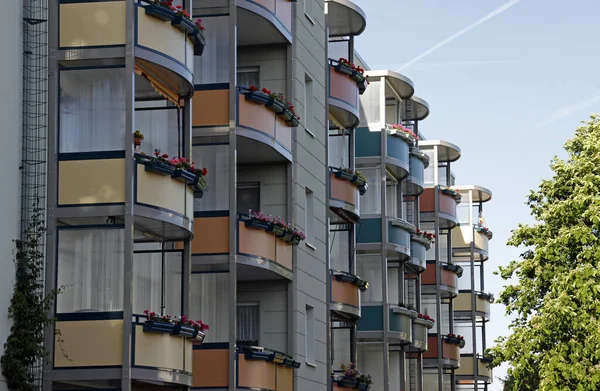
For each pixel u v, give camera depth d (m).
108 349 24.95
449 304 62.66
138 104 29.83
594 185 39.81
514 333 40.03
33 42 25.30
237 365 31.06
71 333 25.02
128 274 25.17
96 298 25.84
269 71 35.81
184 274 28.38
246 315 35.16
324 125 39.72
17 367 23.31
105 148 26.11
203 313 31.09
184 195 27.06
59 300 25.75
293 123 34.84
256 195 35.50
